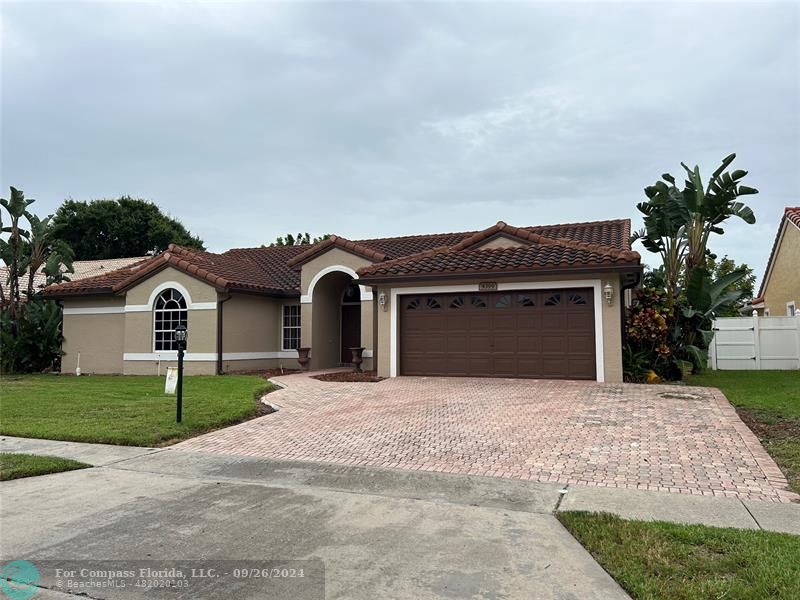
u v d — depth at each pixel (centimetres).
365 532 490
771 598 357
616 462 709
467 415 1004
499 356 1467
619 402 1083
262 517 531
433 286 1519
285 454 789
